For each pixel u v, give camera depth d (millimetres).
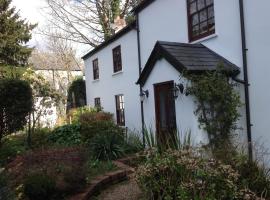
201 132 7898
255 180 5383
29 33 26797
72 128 12805
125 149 10508
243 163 5602
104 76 17391
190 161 4832
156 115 9883
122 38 14641
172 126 9141
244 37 7977
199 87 7727
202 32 9594
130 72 14016
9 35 24734
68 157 6961
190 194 4539
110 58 16391
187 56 8484
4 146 10398
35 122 14703
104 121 13094
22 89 11664
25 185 5844
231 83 8156
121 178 8086
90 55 19688
